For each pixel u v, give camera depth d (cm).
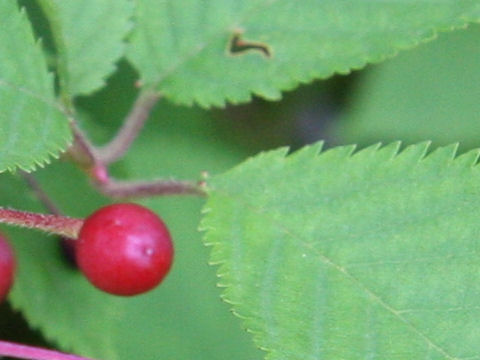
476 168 15
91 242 15
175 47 16
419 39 16
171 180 15
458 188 15
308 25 16
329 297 14
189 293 19
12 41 15
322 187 15
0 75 15
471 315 14
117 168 18
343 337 14
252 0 16
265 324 14
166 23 16
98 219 15
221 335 19
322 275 15
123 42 16
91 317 16
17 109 15
